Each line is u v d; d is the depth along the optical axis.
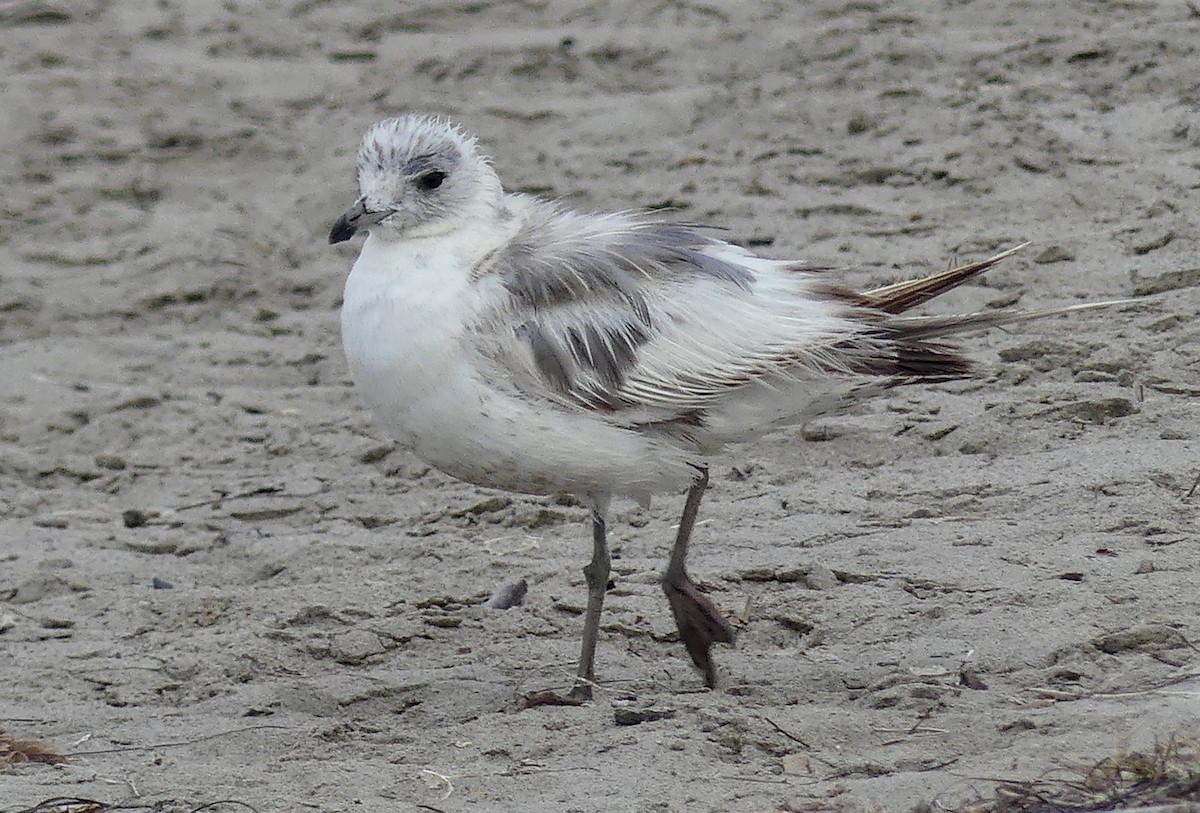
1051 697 9.30
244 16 24.38
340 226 10.29
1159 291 14.71
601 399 10.05
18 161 20.80
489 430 10.03
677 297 10.19
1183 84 18.47
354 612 11.82
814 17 21.91
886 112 19.05
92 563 13.30
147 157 20.78
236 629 11.79
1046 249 15.49
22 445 15.72
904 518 12.02
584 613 11.52
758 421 10.38
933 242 16.25
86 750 10.01
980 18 21.05
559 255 10.30
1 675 11.34
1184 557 10.74
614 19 22.86
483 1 23.84
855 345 10.22
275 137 21.02
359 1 24.47
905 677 9.79
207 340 17.25
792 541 11.93
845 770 8.70
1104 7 20.70
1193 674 9.26
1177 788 7.91
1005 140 17.83
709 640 10.23
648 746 9.16
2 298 18.09
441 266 10.19
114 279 18.42
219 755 9.82
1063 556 11.00
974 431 13.02
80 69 22.98
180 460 15.21
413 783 9.04
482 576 12.31
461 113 20.89
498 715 9.91
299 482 14.52
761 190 17.91
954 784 8.30
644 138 19.73
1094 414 12.99
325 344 17.05
